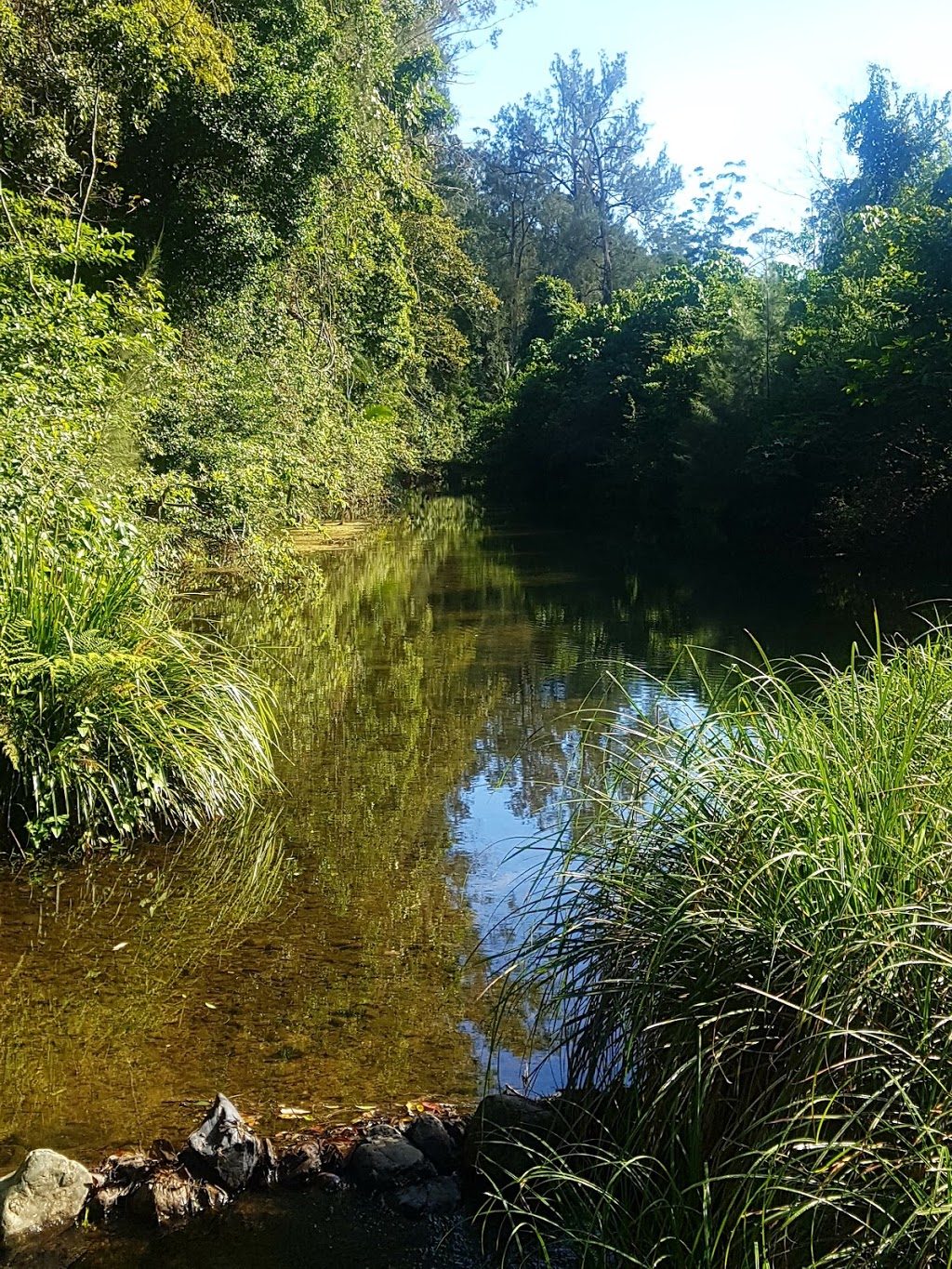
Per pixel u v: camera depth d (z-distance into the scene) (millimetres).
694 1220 2146
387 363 28406
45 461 6652
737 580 14453
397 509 29188
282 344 19562
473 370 47219
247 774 5812
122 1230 2465
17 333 7969
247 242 15922
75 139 12750
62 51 11609
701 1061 2236
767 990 2271
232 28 15617
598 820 3172
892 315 14297
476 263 51000
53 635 5078
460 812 5445
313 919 4199
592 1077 2674
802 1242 2035
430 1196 2545
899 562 14672
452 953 3908
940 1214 1837
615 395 27359
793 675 8141
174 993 3596
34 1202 2484
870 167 24797
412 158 25984
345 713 7426
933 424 13555
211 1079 3084
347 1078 3086
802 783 2680
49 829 4840
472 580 14914
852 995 2129
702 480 19156
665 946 2473
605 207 54812
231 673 6316
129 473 8977
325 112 16656
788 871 2404
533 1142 2598
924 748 2744
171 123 14844
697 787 2938
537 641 10062
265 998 3572
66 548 5648
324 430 19891
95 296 9195
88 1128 2850
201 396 13758
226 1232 2453
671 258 51719
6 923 4141
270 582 13141
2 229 9281
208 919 4184
